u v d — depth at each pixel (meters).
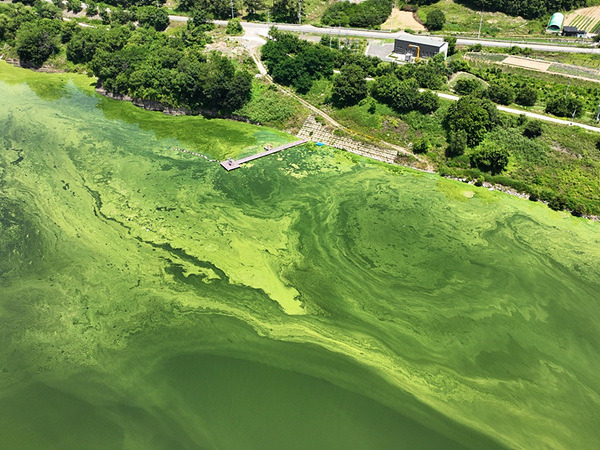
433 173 58.09
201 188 54.66
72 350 36.88
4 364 35.97
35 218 49.69
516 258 45.31
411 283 42.59
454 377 35.03
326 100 69.25
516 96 65.25
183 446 30.72
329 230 48.50
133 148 62.72
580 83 69.06
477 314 39.69
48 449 30.64
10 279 42.88
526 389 34.22
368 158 61.19
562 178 53.75
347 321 39.06
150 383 34.53
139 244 46.44
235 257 45.03
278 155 61.50
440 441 31.12
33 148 62.50
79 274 43.19
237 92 68.81
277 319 39.16
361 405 33.16
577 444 30.97
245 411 32.72
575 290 41.94
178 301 40.62
